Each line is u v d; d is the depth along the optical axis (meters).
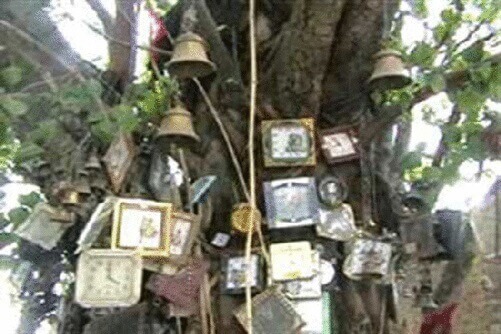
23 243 4.98
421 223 5.00
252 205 4.13
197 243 4.52
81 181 4.51
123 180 4.59
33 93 4.43
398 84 4.27
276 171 4.61
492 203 6.20
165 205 4.34
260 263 4.46
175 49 4.14
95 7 5.09
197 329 4.43
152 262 4.32
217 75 4.71
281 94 4.61
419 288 5.05
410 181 5.28
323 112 4.73
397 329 4.81
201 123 4.75
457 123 5.17
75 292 4.25
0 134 4.38
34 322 5.44
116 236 4.22
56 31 4.67
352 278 4.58
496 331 6.17
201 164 4.69
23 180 4.70
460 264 5.32
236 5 4.81
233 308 4.46
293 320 4.29
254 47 4.24
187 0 4.64
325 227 4.54
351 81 4.61
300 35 4.32
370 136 4.79
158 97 4.78
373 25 4.43
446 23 5.07
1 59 4.47
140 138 4.76
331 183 4.62
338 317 4.64
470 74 4.74
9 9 4.54
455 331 6.02
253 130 4.27
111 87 4.89
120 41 4.77
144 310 4.46
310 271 4.42
